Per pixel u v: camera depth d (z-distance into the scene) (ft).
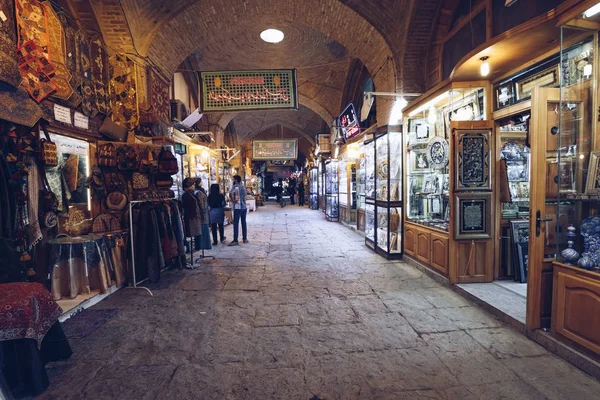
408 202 18.31
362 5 20.22
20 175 9.59
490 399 6.55
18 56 9.74
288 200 94.79
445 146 14.34
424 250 15.93
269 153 60.23
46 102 11.12
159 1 18.40
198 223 17.88
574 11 7.41
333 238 26.53
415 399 6.59
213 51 30.27
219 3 20.15
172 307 11.73
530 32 8.77
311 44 29.84
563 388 6.86
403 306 11.57
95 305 11.94
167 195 16.88
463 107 14.35
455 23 18.37
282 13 22.68
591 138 8.29
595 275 7.27
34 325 6.86
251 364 7.93
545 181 8.90
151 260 14.46
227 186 46.65
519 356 8.16
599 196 7.82
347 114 32.17
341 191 36.60
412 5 18.62
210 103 22.38
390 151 18.54
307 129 60.64
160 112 20.63
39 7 10.66
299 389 6.94
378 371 7.57
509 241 13.62
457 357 8.14
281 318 10.65
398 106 20.62
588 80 8.31
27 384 6.73
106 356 8.36
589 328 7.39
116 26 17.02
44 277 11.51
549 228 8.97
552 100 8.82
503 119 12.69
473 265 13.28
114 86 16.21
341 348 8.65
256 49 30.55
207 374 7.54
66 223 12.50
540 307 8.98
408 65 20.57
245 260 18.95
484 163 13.04
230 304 11.99
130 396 6.76
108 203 14.32
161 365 7.93
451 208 13.24
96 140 14.28
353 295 12.78
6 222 9.21
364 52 23.72
